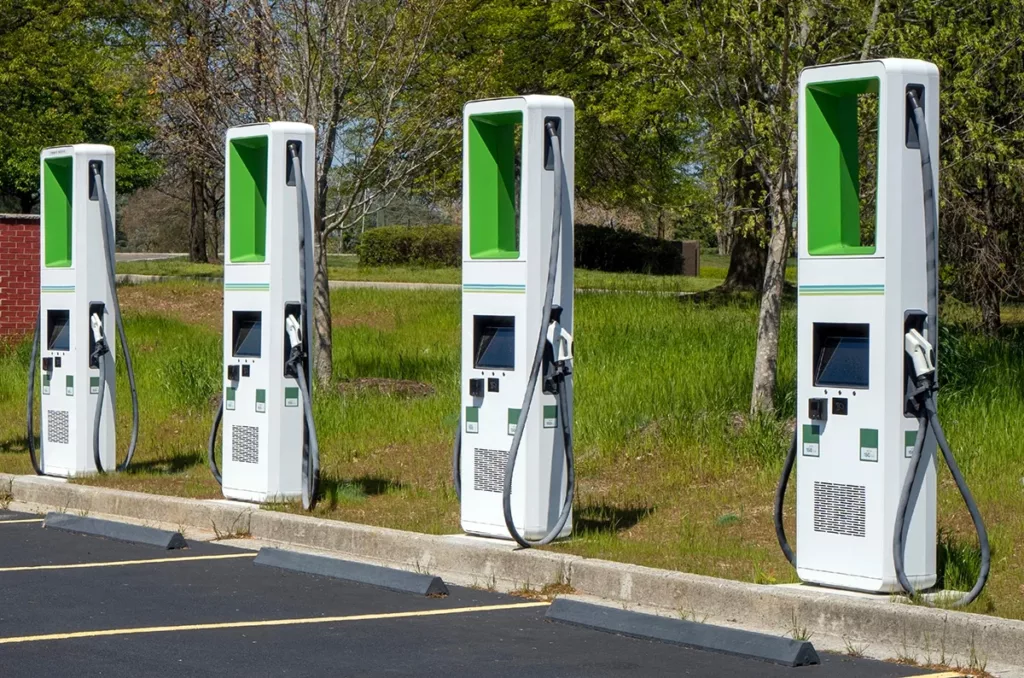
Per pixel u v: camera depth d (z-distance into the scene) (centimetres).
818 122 817
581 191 2903
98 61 2683
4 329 2167
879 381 770
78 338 1272
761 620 773
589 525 1017
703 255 6162
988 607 755
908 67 773
